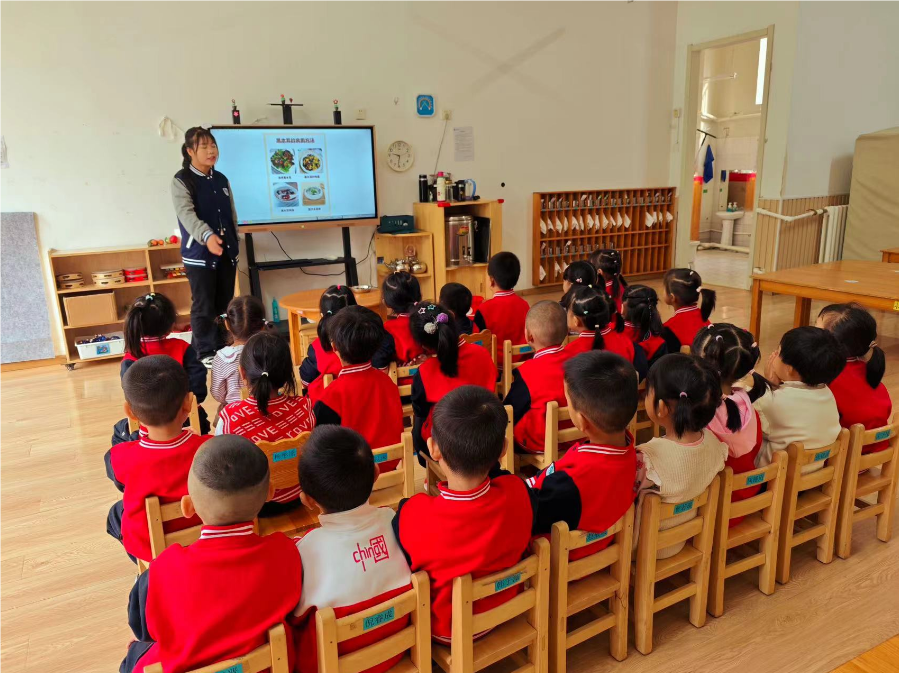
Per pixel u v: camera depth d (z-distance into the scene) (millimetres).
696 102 7309
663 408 1581
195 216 4133
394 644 1251
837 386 2125
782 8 6242
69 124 4566
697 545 1776
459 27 5977
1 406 3844
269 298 5566
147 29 4695
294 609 1232
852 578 2049
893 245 6441
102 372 4531
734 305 6141
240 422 1744
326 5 5305
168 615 1116
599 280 3467
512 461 2139
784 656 1723
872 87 7000
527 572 1374
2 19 4270
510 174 6590
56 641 1862
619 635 1683
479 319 3186
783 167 6500
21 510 2629
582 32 6676
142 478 1504
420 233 5648
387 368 2504
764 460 1979
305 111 5379
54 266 4652
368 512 1282
